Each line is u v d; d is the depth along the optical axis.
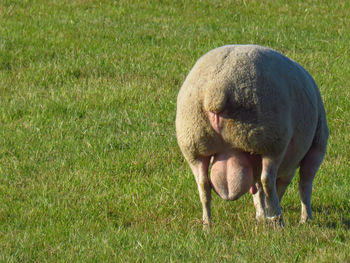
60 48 50.38
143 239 20.97
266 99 19.22
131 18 60.81
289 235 20.77
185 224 22.78
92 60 47.66
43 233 22.06
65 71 44.84
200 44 53.09
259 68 19.52
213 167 20.41
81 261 19.36
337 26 58.50
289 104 20.02
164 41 53.75
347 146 32.31
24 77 43.66
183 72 45.56
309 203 23.78
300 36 55.38
